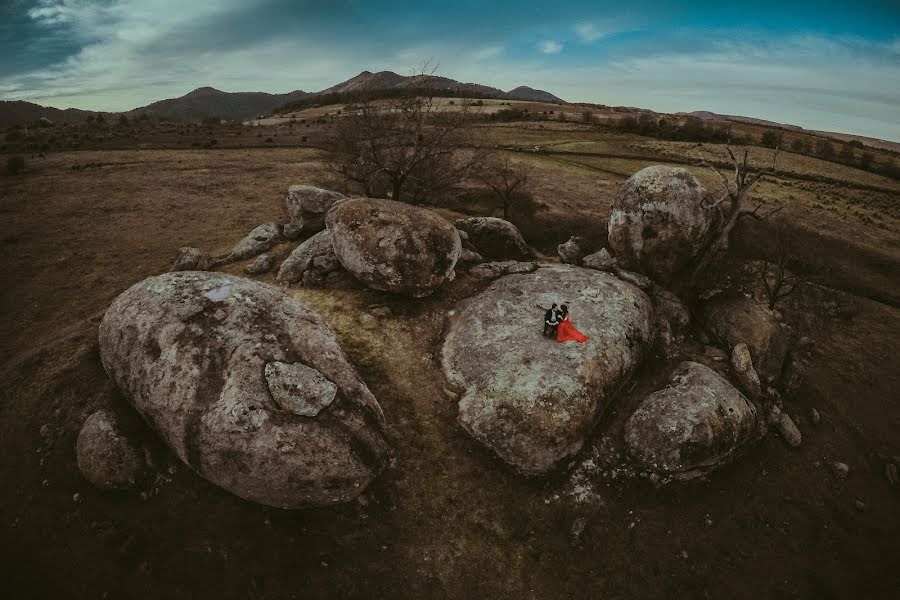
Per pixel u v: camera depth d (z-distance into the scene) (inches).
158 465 522.3
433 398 646.5
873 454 716.0
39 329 841.5
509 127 3385.8
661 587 499.2
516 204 1608.0
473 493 550.0
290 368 505.4
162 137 2965.1
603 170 2416.3
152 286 583.5
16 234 1246.9
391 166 1306.6
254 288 599.5
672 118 4008.4
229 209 1563.7
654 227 831.1
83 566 466.0
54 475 531.8
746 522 574.9
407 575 474.0
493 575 486.0
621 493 576.4
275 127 3740.2
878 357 981.8
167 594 448.8
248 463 453.1
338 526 496.1
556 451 567.5
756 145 3154.5
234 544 475.2
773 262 1246.3
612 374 655.1
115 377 545.0
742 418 623.2
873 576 543.5
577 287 797.2
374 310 771.4
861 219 1898.4
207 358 501.0
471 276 880.9
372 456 511.2
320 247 887.1
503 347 677.9
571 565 505.7
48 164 2020.2
